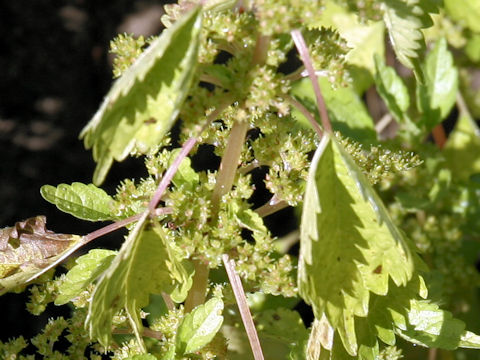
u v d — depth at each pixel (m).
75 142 0.66
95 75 0.70
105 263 0.34
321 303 0.30
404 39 0.30
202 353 0.34
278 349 0.41
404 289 0.33
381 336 0.33
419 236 0.49
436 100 0.50
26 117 0.67
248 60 0.29
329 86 0.50
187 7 0.31
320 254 0.29
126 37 0.30
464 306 0.51
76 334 0.35
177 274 0.31
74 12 0.71
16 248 0.35
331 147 0.28
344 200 0.29
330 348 0.31
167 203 0.31
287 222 0.67
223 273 0.41
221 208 0.32
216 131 0.33
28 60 0.68
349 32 0.55
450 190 0.52
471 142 0.56
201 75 0.29
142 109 0.28
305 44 0.29
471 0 0.54
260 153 0.32
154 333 0.35
